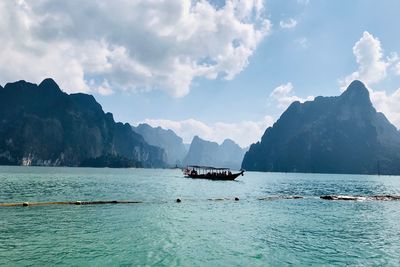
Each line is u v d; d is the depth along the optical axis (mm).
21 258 16109
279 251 18766
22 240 19391
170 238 20828
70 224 24484
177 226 24828
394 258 17859
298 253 18484
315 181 127812
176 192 56156
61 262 15695
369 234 23906
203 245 19484
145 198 44406
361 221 29609
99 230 22641
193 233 22516
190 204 38906
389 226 27297
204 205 38344
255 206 38812
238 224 26516
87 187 63719
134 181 92375
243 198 48188
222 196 50594
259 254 18078
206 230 23688
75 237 20422
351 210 37125
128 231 22562
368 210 37469
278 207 38406
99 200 40719
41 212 29734
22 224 24109
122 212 30922
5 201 37438
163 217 28734
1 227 23000
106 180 93625
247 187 76750
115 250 17844
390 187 96000
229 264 16266
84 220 26250
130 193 52156
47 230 22234
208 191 60406
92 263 15688
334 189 80250
